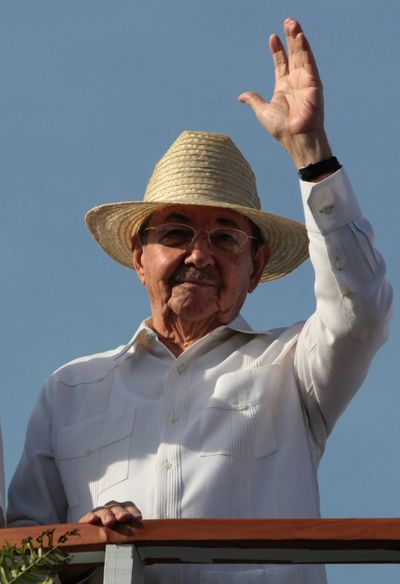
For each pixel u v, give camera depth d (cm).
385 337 1263
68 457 1305
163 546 1023
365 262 1234
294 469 1252
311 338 1291
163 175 1455
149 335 1360
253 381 1290
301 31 1277
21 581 910
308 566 1192
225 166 1448
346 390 1280
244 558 1033
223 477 1230
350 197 1236
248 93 1284
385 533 1001
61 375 1378
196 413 1277
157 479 1237
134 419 1295
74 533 958
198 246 1370
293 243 1471
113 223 1473
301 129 1241
